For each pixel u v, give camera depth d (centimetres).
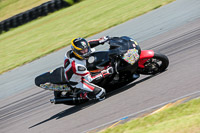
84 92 2138
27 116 2438
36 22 8869
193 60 2233
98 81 2100
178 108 1505
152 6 5322
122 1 7081
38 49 5100
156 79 2100
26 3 11762
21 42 6456
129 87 2177
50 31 6494
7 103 2977
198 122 1241
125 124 1545
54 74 2175
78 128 1838
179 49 2658
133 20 4756
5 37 8188
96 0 8750
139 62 2080
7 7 11925
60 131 1905
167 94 1798
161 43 3088
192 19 3584
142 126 1453
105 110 1942
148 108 1702
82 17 6725
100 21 5600
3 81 3888
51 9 9500
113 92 2223
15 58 5016
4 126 2411
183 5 4550
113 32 4400
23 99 2908
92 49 2152
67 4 9631
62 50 4444
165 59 2083
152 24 4078
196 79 1856
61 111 2291
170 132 1246
